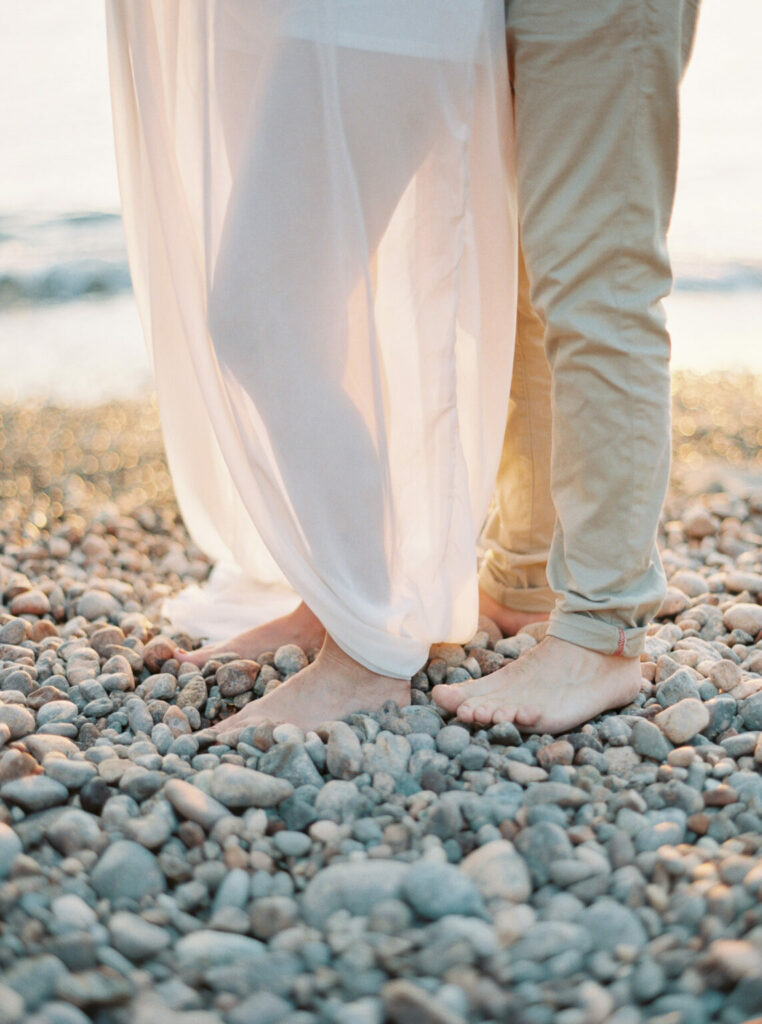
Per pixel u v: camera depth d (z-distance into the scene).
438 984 0.99
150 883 1.16
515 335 1.70
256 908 1.10
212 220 1.47
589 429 1.49
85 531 2.90
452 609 1.65
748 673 1.76
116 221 8.06
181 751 1.49
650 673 1.73
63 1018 0.94
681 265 7.16
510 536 1.91
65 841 1.23
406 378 1.54
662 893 1.13
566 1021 0.94
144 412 4.49
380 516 1.52
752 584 2.22
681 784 1.34
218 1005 0.97
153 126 1.51
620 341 1.46
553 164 1.44
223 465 1.87
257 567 1.95
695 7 1.44
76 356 5.60
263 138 1.40
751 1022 0.94
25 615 2.17
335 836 1.25
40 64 10.23
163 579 2.58
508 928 1.06
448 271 1.50
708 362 5.26
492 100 1.47
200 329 1.53
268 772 1.40
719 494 3.18
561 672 1.55
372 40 1.37
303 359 1.46
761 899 1.09
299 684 1.60
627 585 1.54
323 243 1.43
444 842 1.24
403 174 1.45
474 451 1.68
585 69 1.39
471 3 1.40
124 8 1.53
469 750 1.43
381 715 1.54
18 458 3.77
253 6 1.39
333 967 1.02
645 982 1.00
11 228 7.87
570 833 1.23
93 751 1.45
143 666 1.85
